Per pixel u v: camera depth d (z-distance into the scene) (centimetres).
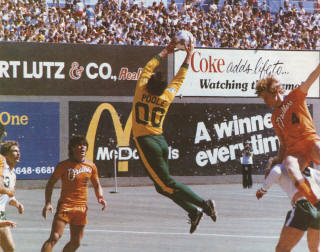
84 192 1397
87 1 4956
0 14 4675
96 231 2367
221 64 4938
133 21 4975
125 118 4753
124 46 4762
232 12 5325
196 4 5319
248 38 5278
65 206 1370
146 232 2336
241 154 4956
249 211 3103
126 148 4731
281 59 5050
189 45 1099
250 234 2281
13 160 1416
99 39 4816
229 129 4941
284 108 1182
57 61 4641
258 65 5012
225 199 3666
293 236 1213
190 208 1055
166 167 1041
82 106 4691
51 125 4628
